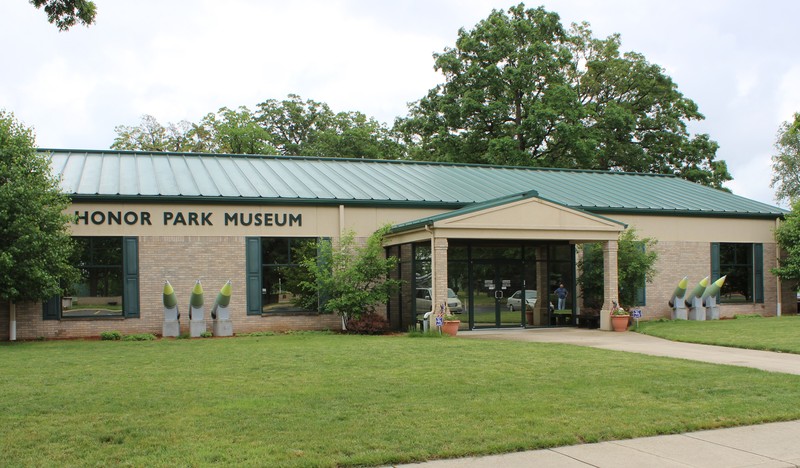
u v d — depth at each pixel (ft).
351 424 26.63
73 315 65.46
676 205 87.86
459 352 49.08
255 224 70.85
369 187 79.92
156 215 67.92
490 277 74.79
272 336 66.33
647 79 149.28
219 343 58.44
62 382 36.42
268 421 27.09
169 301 65.26
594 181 98.27
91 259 66.13
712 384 35.58
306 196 72.90
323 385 35.24
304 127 190.39
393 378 37.40
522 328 75.10
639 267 75.97
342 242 70.95
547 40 141.18
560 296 77.77
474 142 136.98
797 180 173.88
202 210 69.26
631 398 31.91
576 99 133.59
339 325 73.10
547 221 69.31
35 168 60.64
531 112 131.75
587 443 24.88
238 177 78.02
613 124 141.79
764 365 43.39
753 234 90.33
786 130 173.68
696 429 26.81
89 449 23.41
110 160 80.02
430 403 30.58
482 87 137.18
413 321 70.23
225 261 69.72
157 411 28.94
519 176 96.02
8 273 57.16
